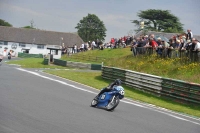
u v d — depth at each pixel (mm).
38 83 35750
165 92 35188
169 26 133125
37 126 15453
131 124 19078
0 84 31047
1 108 18984
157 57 49500
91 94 31859
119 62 55438
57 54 86500
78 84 40125
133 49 55594
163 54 49000
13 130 14289
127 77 42031
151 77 37375
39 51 166375
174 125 21031
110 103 22844
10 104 20688
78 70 62031
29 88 30516
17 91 27500
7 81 34344
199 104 31109
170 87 34594
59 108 21250
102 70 48031
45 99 24641
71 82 41312
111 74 45656
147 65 48375
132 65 51469
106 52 86000
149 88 37594
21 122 15930
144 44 53500
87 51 91562
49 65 70562
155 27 134375
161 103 32188
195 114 27922
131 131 17047
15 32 167375
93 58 84062
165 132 18219
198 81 38719
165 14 133250
